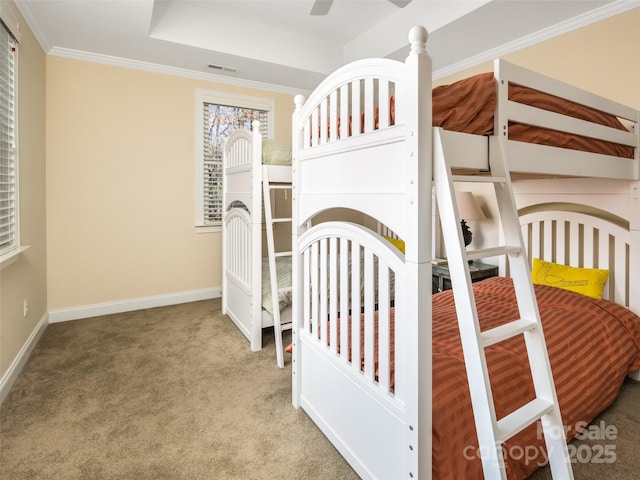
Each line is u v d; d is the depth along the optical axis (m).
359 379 1.47
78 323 3.33
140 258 3.77
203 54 3.41
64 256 3.40
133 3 2.56
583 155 1.84
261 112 4.40
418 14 3.03
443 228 1.17
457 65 3.49
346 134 1.51
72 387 2.21
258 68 3.76
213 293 4.18
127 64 3.56
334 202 1.60
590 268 2.55
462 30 2.85
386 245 1.33
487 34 2.91
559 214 2.75
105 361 2.57
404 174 1.21
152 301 3.84
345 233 1.54
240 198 3.12
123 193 3.64
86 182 3.47
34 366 2.48
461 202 3.17
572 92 1.73
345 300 1.58
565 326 1.95
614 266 2.49
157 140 3.78
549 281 2.61
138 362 2.56
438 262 3.38
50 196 3.31
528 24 2.75
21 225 2.52
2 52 2.25
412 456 1.19
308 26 3.55
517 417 1.19
